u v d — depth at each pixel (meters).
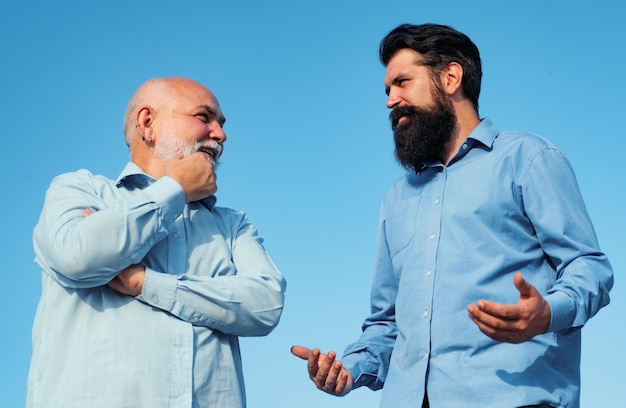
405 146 3.83
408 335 3.59
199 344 3.39
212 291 3.42
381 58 4.04
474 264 3.53
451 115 3.84
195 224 3.71
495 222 3.56
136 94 3.96
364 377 3.83
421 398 3.45
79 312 3.35
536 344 3.35
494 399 3.30
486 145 3.74
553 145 3.66
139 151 3.87
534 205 3.53
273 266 3.78
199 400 3.32
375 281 4.02
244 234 3.89
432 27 3.97
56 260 3.28
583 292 3.25
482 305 2.97
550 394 3.30
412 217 3.81
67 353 3.30
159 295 3.36
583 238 3.45
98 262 3.24
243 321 3.47
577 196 3.55
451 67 3.92
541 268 3.53
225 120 4.07
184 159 3.65
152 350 3.29
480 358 3.39
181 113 3.87
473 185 3.65
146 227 3.34
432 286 3.57
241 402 3.47
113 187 3.72
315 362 3.61
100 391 3.20
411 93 3.89
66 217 3.39
